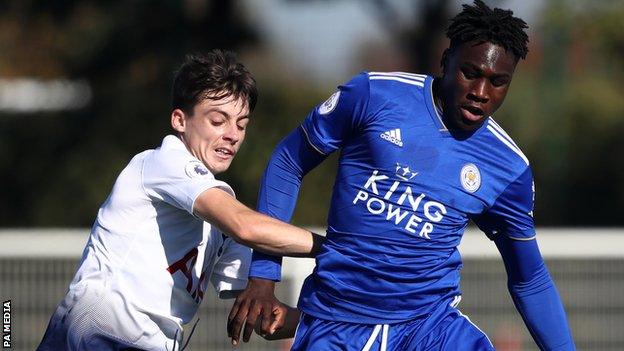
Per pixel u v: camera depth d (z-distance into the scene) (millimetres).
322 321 15680
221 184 15062
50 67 67688
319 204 58281
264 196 16062
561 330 16719
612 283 26984
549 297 16578
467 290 26766
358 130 15359
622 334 26922
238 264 16562
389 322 15453
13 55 68312
